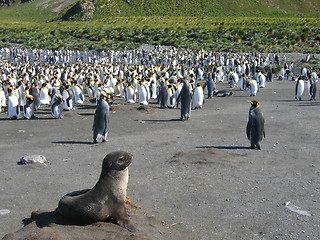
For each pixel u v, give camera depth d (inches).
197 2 5644.7
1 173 390.0
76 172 390.0
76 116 737.6
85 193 247.4
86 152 469.4
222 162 398.0
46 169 402.6
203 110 778.8
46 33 3811.5
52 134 585.9
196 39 3157.0
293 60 2087.8
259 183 341.4
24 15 7057.1
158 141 518.3
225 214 278.8
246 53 2399.1
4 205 309.0
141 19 4756.4
